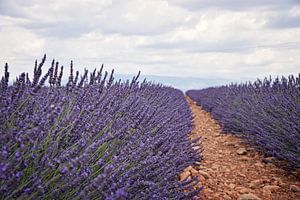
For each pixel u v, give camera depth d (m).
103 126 2.22
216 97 11.70
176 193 2.24
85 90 2.64
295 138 3.65
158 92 6.58
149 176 2.05
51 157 1.51
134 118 2.79
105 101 2.79
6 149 1.24
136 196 1.74
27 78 2.05
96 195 1.53
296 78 5.43
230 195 3.08
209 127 8.09
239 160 4.54
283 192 3.16
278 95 5.49
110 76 3.31
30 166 1.46
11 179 1.16
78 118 1.91
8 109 1.59
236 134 6.20
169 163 2.49
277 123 4.35
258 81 7.50
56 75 2.29
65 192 1.44
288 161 3.94
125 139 2.45
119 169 1.68
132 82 4.18
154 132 2.90
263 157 4.63
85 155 1.43
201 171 3.67
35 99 2.00
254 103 6.27
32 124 1.45
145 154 2.13
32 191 1.29
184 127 4.58
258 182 3.48
